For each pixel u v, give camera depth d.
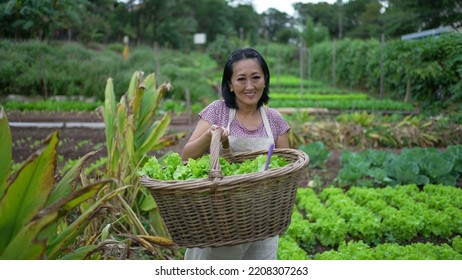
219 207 2.38
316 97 19.56
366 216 4.98
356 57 21.28
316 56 29.94
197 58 36.91
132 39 40.41
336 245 4.84
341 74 25.00
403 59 13.01
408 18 17.20
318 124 10.25
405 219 4.82
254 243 2.97
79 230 2.46
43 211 2.03
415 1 14.36
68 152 9.16
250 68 2.78
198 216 2.42
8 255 2.06
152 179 2.46
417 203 5.57
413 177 6.42
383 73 16.64
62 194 2.42
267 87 2.98
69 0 15.58
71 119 13.24
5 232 2.16
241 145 2.99
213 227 2.43
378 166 7.25
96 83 16.55
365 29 32.25
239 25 62.75
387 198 5.97
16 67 15.95
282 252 4.20
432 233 4.98
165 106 15.55
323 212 5.23
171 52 33.38
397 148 9.65
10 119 12.82
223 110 3.00
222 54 35.19
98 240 3.61
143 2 40.91
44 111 14.50
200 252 2.95
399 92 16.08
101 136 11.12
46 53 17.12
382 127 9.82
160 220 4.41
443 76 11.19
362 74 21.23
